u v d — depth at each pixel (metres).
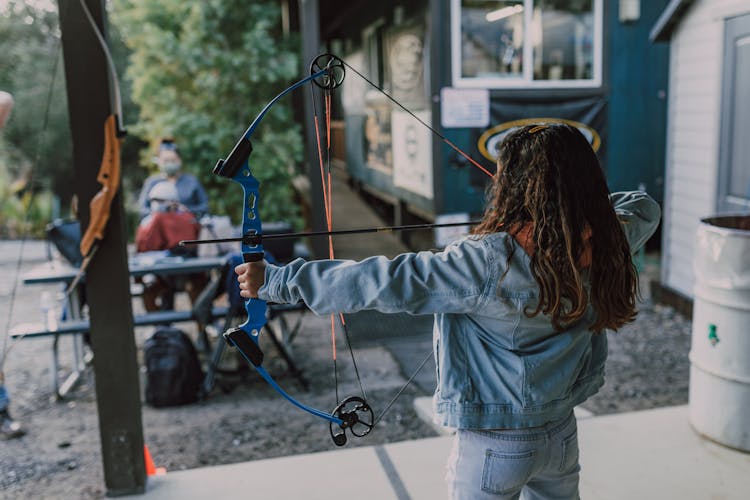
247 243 1.47
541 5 6.19
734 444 2.96
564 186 1.33
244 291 1.44
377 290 1.31
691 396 3.21
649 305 5.86
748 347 2.87
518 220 1.37
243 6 6.91
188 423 3.90
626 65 6.45
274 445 3.58
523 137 1.41
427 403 3.86
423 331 5.38
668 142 5.67
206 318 4.30
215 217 5.16
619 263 1.39
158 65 7.00
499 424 1.40
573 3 6.26
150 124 7.01
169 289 5.13
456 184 6.20
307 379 4.46
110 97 2.57
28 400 4.34
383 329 5.44
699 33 5.21
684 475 2.78
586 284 1.39
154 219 4.97
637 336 5.08
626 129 6.55
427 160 6.50
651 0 6.38
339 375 4.52
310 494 2.76
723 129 4.96
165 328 4.27
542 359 1.38
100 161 2.59
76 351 4.64
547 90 6.27
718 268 2.93
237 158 1.51
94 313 2.67
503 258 1.32
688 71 5.36
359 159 9.92
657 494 2.64
